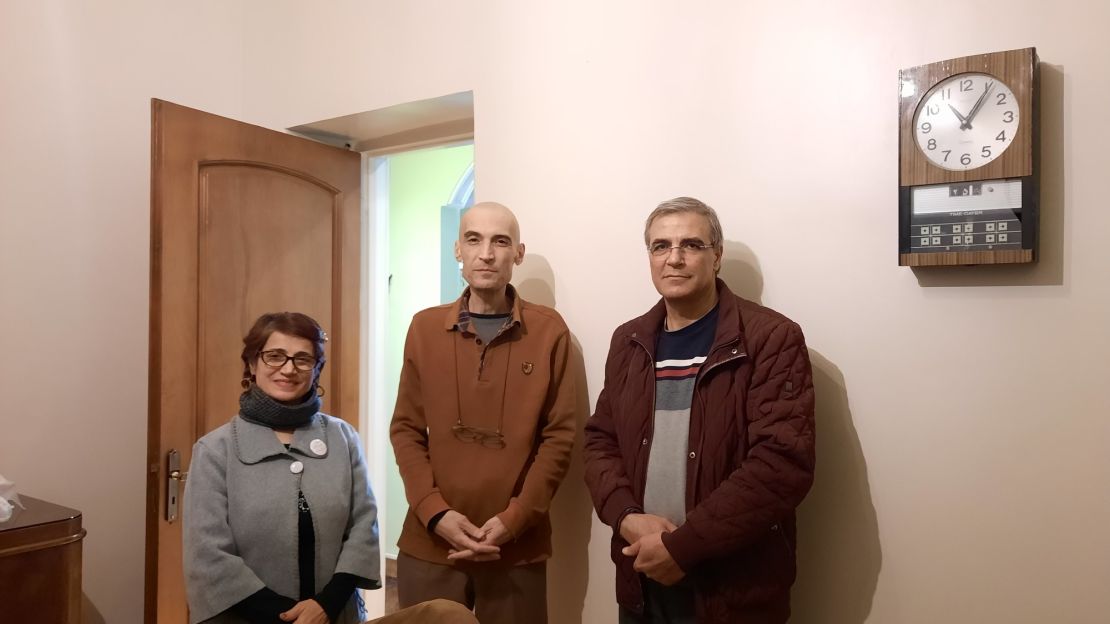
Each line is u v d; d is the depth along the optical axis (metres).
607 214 2.18
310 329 1.75
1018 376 1.63
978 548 1.66
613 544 1.79
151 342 2.31
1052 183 1.60
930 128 1.66
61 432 2.50
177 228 2.37
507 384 1.99
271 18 2.96
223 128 2.50
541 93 2.31
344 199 2.89
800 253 1.88
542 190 2.30
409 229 3.92
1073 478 1.58
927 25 1.74
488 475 1.93
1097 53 1.57
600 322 2.19
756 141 1.95
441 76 2.52
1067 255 1.59
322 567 1.65
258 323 1.74
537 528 1.98
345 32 2.76
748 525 1.51
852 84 1.83
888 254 1.78
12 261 2.40
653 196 2.11
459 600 1.96
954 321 1.70
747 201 1.96
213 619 1.55
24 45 2.43
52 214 2.49
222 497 1.61
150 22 2.74
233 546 1.59
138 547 2.67
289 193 2.70
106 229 2.61
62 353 2.50
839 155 1.84
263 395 1.70
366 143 3.07
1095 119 1.57
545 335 2.02
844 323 1.82
